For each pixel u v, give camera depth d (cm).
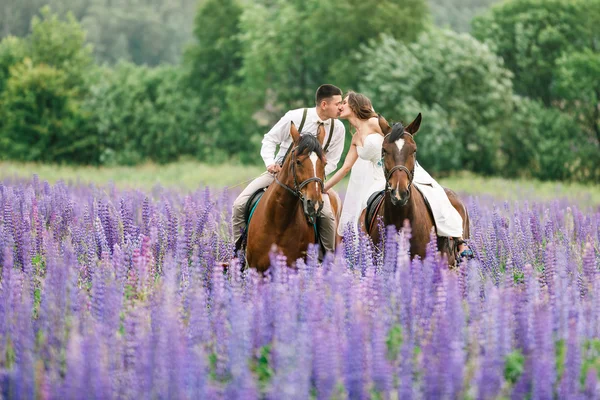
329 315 828
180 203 2178
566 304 860
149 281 986
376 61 6525
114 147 9819
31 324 834
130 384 688
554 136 6612
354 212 1434
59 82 9175
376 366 679
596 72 6450
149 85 11138
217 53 10281
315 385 699
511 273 1251
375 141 1388
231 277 947
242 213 1381
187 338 797
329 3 7425
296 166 1226
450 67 6294
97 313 863
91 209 1683
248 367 729
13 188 1972
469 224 1597
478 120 6444
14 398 666
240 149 9738
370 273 930
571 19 7456
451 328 761
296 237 1269
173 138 9800
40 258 1283
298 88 7975
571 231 1642
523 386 685
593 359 789
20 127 9088
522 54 7519
